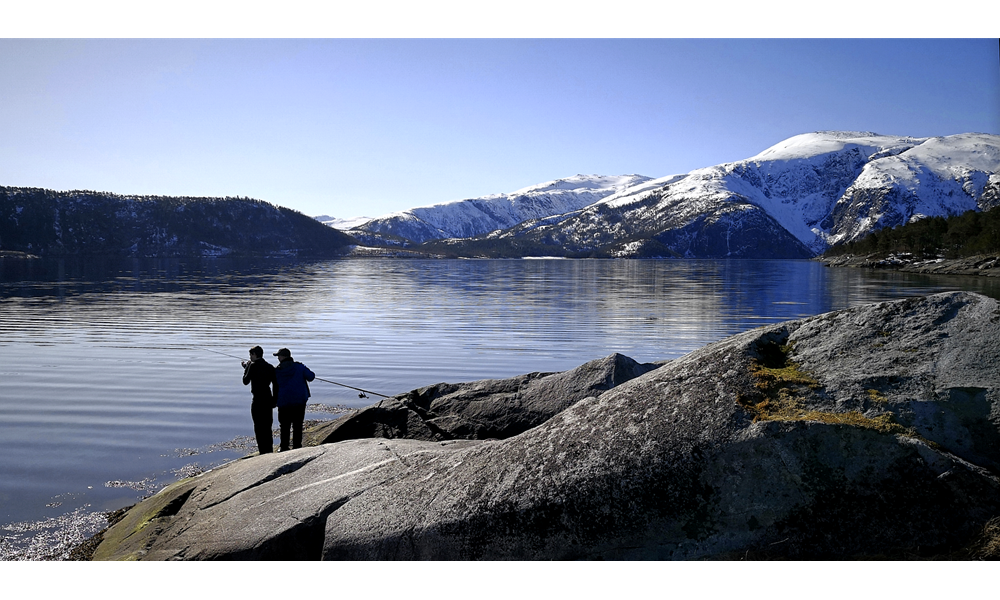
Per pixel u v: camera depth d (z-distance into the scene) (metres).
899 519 2.97
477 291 52.91
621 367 8.41
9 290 48.25
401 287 58.72
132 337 22.70
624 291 53.00
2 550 6.10
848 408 3.32
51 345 20.61
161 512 5.73
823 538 3.04
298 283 64.44
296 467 5.20
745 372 3.63
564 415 3.95
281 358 9.30
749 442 3.26
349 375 16.11
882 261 120.75
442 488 3.90
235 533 4.48
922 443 3.05
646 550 3.24
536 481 3.57
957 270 92.88
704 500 3.24
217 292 48.59
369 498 4.14
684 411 3.52
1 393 13.52
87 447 9.75
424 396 9.29
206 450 9.63
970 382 3.27
